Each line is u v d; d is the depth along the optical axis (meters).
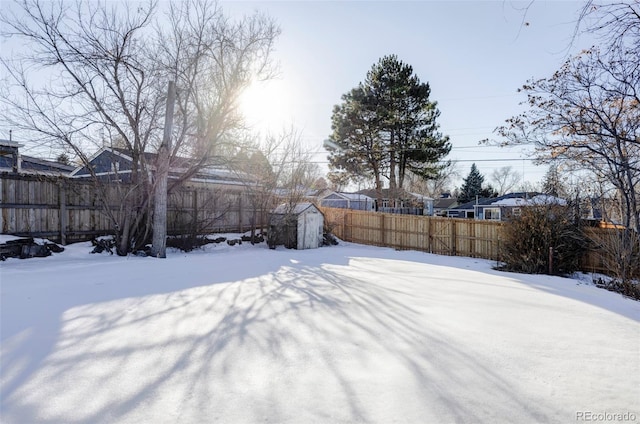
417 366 2.74
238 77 9.53
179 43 8.81
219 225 11.62
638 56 4.36
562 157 7.95
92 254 8.17
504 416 2.08
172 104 8.47
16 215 7.57
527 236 8.49
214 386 2.35
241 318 3.84
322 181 29.22
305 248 12.21
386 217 13.59
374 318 3.97
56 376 2.44
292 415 2.03
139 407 2.08
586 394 2.37
